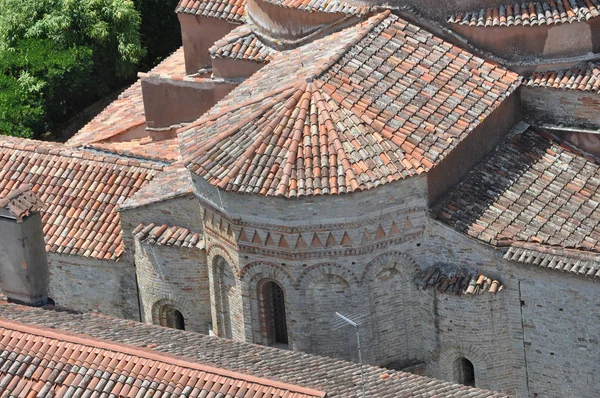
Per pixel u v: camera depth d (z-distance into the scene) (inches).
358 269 5856.3
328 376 5088.6
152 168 6555.1
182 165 6333.7
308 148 5812.0
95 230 6446.9
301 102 5974.4
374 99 6013.8
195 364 4808.1
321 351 5999.0
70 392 4827.8
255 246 5871.1
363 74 6117.1
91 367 4872.0
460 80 6215.6
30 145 6830.7
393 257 5910.4
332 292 5900.6
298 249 5812.0
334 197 5708.7
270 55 6722.4
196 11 6973.4
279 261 5861.2
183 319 6368.1
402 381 5191.9
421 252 5964.6
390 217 5836.6
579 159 6264.8
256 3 6766.7
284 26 6663.4
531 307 5871.1
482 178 6136.8
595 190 6136.8
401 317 6028.5
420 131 5944.9
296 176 5738.2
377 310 5969.5
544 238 5861.2
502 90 6220.5
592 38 6220.5
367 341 5964.6
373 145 5826.8
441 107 6072.8
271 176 5757.9
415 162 5802.2
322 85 6013.8
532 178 6161.4
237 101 6250.0
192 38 7032.5
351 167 5753.0
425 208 5895.7
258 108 6058.1
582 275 5693.9
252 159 5821.9
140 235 6230.3
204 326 6328.7
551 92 6284.5
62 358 4913.9
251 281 5959.6
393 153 5816.9
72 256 6432.1
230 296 6102.4
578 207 6043.3
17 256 5447.8
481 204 6008.9
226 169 5826.8
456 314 5925.2
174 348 5128.0
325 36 6545.3
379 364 6038.4
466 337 5954.7
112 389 4800.7
